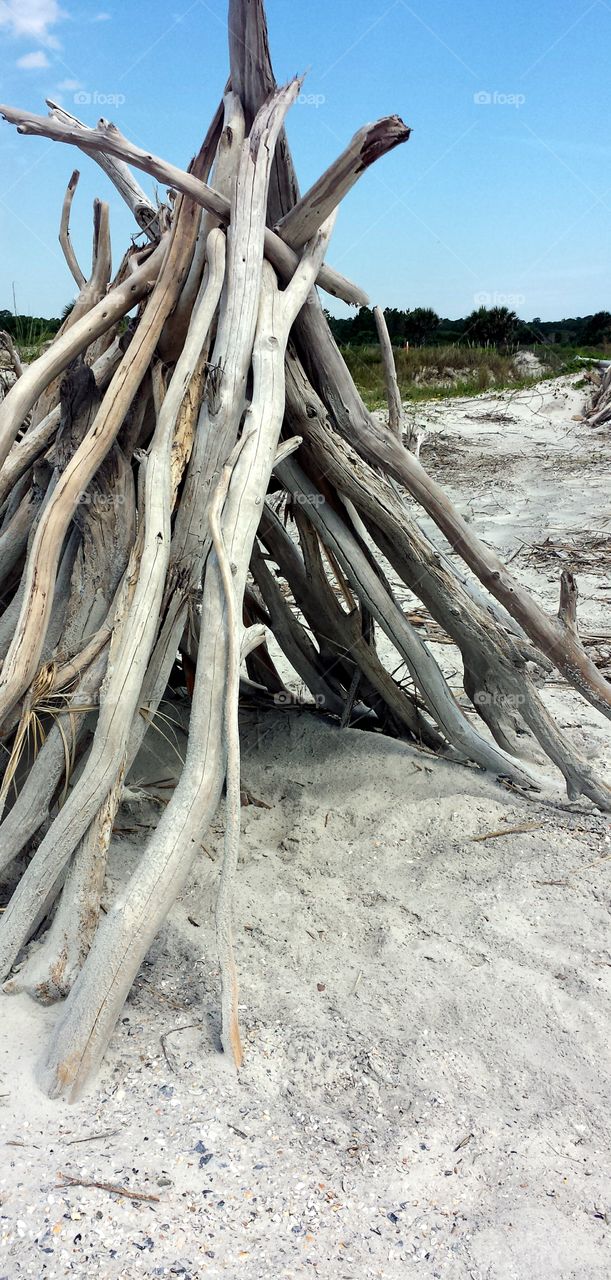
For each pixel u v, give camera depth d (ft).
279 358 10.98
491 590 12.99
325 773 13.29
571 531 29.35
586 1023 8.65
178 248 10.82
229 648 8.81
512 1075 8.07
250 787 13.15
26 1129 7.18
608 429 48.26
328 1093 7.77
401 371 62.18
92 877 8.71
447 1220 6.67
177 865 8.21
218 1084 7.73
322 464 12.55
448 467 39.83
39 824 9.14
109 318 10.77
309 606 13.75
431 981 9.14
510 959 9.50
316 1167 7.04
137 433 11.07
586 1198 6.91
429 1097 7.79
